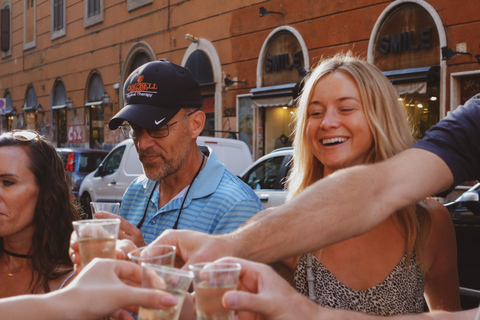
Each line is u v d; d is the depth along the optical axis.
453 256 2.08
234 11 15.54
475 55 9.94
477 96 1.69
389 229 1.92
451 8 10.30
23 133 2.16
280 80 14.22
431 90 10.73
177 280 1.14
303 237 1.42
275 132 14.66
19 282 2.12
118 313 1.40
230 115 15.84
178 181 2.43
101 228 1.42
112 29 21.23
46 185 2.12
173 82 2.35
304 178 2.13
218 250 1.37
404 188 1.52
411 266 1.90
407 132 2.01
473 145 1.59
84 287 1.15
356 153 1.96
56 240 2.15
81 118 23.52
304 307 1.27
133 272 1.22
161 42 18.58
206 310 1.17
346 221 1.45
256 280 1.26
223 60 16.00
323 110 2.00
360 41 12.12
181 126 2.37
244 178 7.49
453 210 4.55
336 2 12.58
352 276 1.90
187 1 17.30
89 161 12.36
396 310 1.86
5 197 2.05
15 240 2.12
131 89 2.39
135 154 9.48
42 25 26.48
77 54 23.69
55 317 1.13
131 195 2.67
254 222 1.46
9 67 29.97
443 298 2.13
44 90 26.56
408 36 11.09
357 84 1.94
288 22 13.88
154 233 2.41
